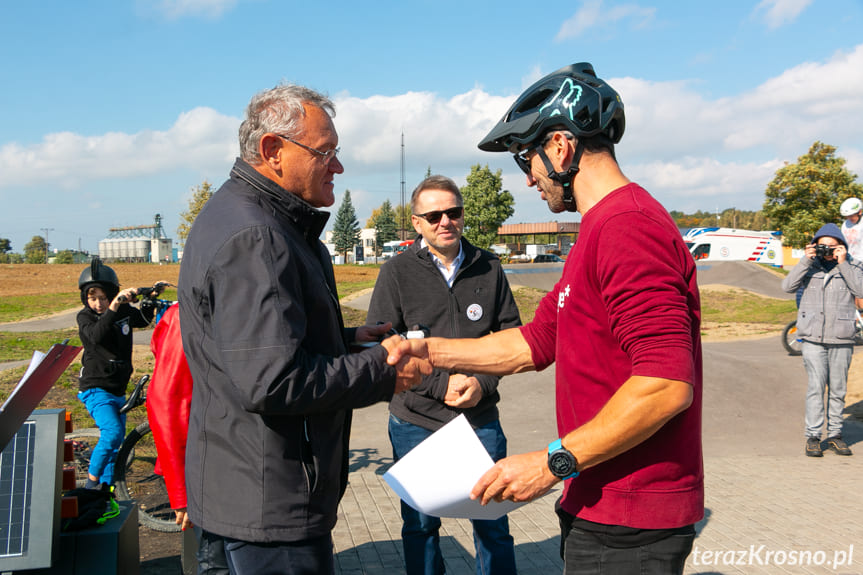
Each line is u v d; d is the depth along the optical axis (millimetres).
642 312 1643
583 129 1856
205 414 1954
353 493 5281
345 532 4469
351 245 97188
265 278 1813
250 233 1854
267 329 1769
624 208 1747
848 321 6512
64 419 2588
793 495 5316
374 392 1944
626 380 1771
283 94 2076
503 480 1758
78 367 8852
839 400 6664
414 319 3518
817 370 6598
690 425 1777
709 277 37188
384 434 7375
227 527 1903
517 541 4352
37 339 14312
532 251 67688
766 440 7230
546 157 1940
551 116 1881
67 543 2748
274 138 2041
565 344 1912
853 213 8945
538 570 3904
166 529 4555
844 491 5418
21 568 2385
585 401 1847
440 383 3205
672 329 1624
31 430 2482
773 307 24250
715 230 54219
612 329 1732
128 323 5020
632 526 1747
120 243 107875
